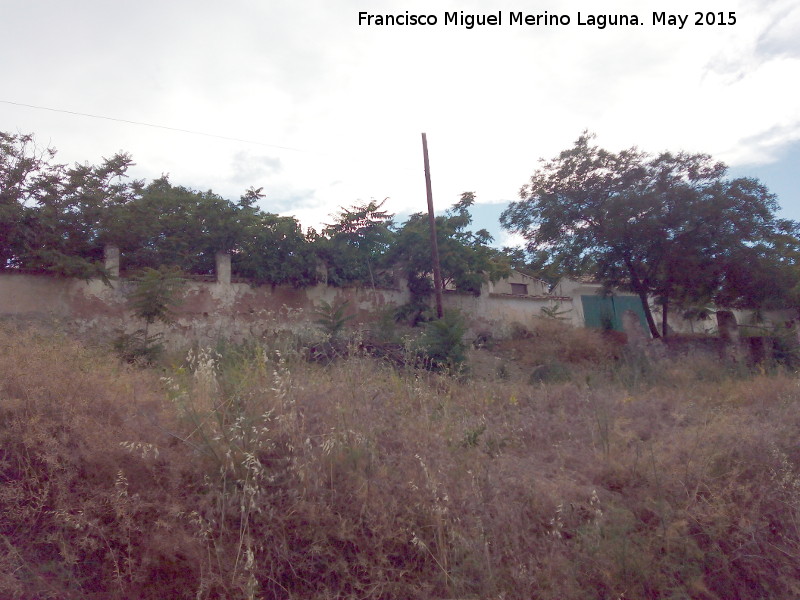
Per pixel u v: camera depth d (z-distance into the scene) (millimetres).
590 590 4254
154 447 3904
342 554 3889
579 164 17891
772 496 5215
